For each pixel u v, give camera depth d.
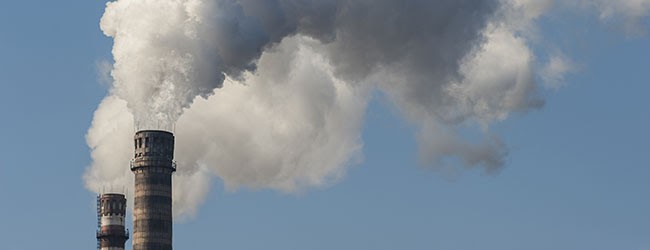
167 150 169.00
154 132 168.38
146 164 167.00
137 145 168.75
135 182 168.25
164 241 165.62
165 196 167.50
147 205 165.88
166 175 168.25
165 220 166.50
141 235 165.12
